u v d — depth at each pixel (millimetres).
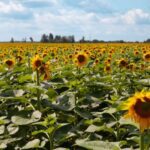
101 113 4293
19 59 9812
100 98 5305
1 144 3732
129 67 8297
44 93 4766
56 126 3648
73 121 4660
